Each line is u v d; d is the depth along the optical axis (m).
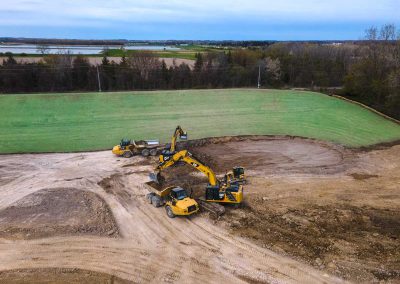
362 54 86.31
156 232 20.70
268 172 30.28
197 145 37.22
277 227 21.25
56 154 34.31
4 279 16.67
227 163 32.38
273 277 16.94
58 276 16.94
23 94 53.97
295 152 35.81
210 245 19.44
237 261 18.09
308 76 76.88
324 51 98.06
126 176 28.91
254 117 48.50
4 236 20.08
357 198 25.42
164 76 70.62
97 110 49.56
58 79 64.88
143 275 17.08
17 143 37.19
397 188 27.33
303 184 27.86
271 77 76.19
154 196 23.72
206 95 57.59
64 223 21.50
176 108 51.81
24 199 24.58
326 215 22.72
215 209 22.36
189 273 17.22
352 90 59.75
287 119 47.81
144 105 52.47
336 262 18.00
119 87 67.75
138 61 72.81
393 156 35.25
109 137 39.66
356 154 35.75
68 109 49.25
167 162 24.50
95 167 30.91
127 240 19.91
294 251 18.91
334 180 28.84
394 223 21.83
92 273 17.19
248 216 22.48
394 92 53.66
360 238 20.14
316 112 51.06
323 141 39.53
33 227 21.02
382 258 18.36
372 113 51.53
